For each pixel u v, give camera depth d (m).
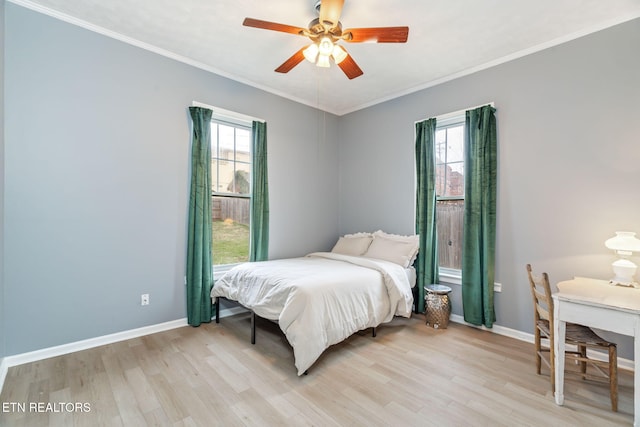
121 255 2.84
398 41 2.20
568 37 2.71
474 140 3.22
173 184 3.16
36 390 2.03
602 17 2.46
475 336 3.03
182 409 1.86
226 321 3.40
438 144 3.77
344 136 4.84
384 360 2.51
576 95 2.68
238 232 3.76
